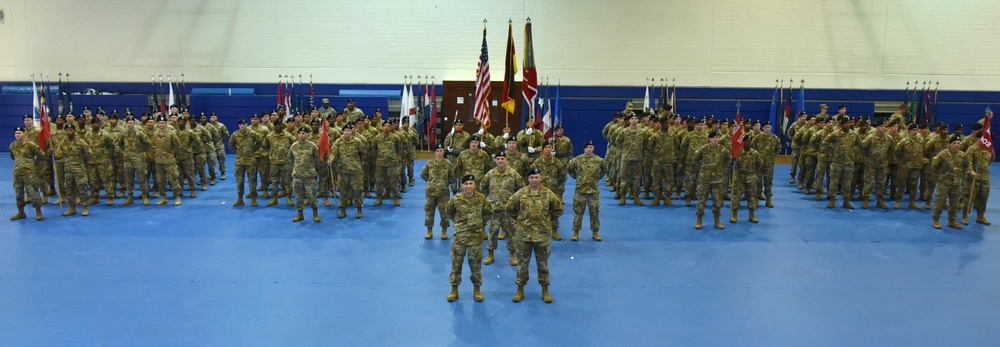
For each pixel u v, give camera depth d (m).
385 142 15.13
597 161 12.15
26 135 14.09
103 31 24.38
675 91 24.12
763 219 14.13
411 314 8.49
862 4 23.92
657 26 24.08
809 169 17.25
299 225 13.29
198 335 7.79
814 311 8.72
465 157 12.56
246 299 9.00
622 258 11.12
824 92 24.22
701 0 23.94
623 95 24.34
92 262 10.66
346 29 24.36
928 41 24.06
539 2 24.06
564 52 24.25
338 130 16.64
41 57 24.55
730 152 14.13
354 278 9.92
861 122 16.92
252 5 24.28
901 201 16.36
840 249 11.73
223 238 12.21
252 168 15.12
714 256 11.26
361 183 13.93
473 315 8.48
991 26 23.98
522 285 8.98
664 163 15.43
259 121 17.86
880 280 10.02
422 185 18.27
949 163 13.16
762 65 24.20
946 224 13.74
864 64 24.17
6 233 12.54
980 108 24.23
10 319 8.26
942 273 10.37
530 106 13.75
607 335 7.88
